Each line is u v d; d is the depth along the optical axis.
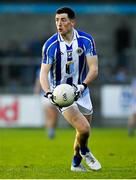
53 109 49.03
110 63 63.25
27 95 60.16
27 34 70.69
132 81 61.19
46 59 25.53
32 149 39.22
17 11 69.81
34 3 69.94
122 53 65.50
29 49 67.69
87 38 25.56
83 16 71.31
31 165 30.06
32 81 62.44
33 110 59.88
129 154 35.72
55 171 26.77
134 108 52.59
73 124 25.44
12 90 60.47
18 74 63.12
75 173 25.86
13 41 69.56
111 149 39.12
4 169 27.95
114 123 61.53
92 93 62.09
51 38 25.58
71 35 25.47
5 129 58.94
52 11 70.12
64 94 24.58
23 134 52.94
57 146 41.53
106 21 71.62
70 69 25.62
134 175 25.17
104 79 61.94
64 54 25.44
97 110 61.94
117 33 71.25
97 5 69.88
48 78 26.02
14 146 41.34
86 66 26.11
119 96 61.16
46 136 50.81
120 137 50.00
